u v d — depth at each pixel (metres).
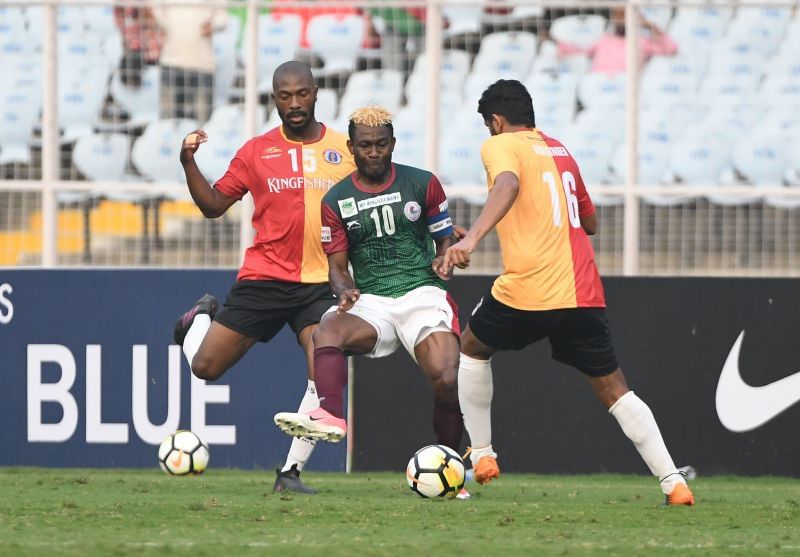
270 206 24.28
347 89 36.91
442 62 36.88
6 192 35.88
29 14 37.00
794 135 36.56
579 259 21.77
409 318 22.17
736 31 36.72
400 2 35.81
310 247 24.28
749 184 36.66
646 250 35.47
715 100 36.72
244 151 24.48
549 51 36.84
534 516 20.09
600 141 36.66
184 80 36.72
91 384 33.22
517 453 32.66
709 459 32.44
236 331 24.48
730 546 16.61
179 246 35.88
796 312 32.41
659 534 17.91
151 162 36.59
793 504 22.94
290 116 24.12
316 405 24.34
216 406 32.97
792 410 32.44
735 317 32.53
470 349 23.19
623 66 36.75
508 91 22.41
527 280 21.66
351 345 21.88
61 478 28.81
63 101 36.44
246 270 24.52
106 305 33.25
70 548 15.60
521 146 21.73
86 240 35.91
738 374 32.44
